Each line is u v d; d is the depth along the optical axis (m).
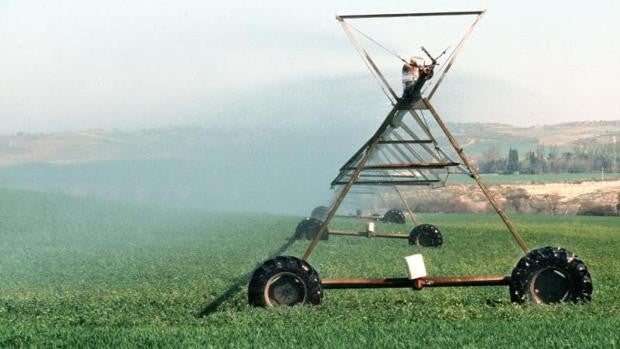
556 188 120.44
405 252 37.03
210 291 22.78
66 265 34.97
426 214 102.00
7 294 23.80
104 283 26.86
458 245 42.22
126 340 13.34
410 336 13.14
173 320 17.28
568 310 16.45
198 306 19.70
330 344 12.39
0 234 59.09
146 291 23.06
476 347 11.91
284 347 12.22
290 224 69.00
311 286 17.66
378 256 34.44
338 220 69.56
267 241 47.53
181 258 36.81
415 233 41.94
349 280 18.33
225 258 35.84
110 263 35.50
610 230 64.31
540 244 44.72
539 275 17.69
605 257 36.56
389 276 26.17
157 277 28.31
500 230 60.25
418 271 18.19
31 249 46.25
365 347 12.13
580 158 180.62
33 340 13.78
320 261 31.97
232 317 16.52
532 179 150.75
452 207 110.69
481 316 16.11
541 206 110.69
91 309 19.52
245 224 69.69
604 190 113.88
